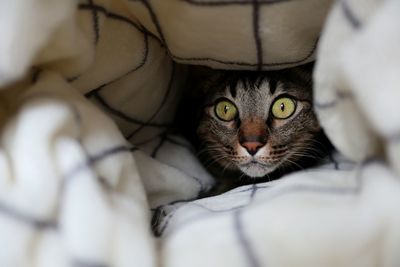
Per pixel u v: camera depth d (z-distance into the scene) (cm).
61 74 28
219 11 29
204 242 23
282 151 40
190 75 44
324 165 35
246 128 40
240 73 41
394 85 21
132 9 31
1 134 24
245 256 22
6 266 22
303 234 22
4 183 23
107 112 35
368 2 23
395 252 21
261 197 27
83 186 23
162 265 23
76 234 22
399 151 21
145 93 36
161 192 34
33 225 23
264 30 31
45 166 23
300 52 33
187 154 41
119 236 23
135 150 34
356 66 22
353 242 22
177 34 32
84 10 28
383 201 22
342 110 25
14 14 23
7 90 26
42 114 24
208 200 30
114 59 32
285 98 40
